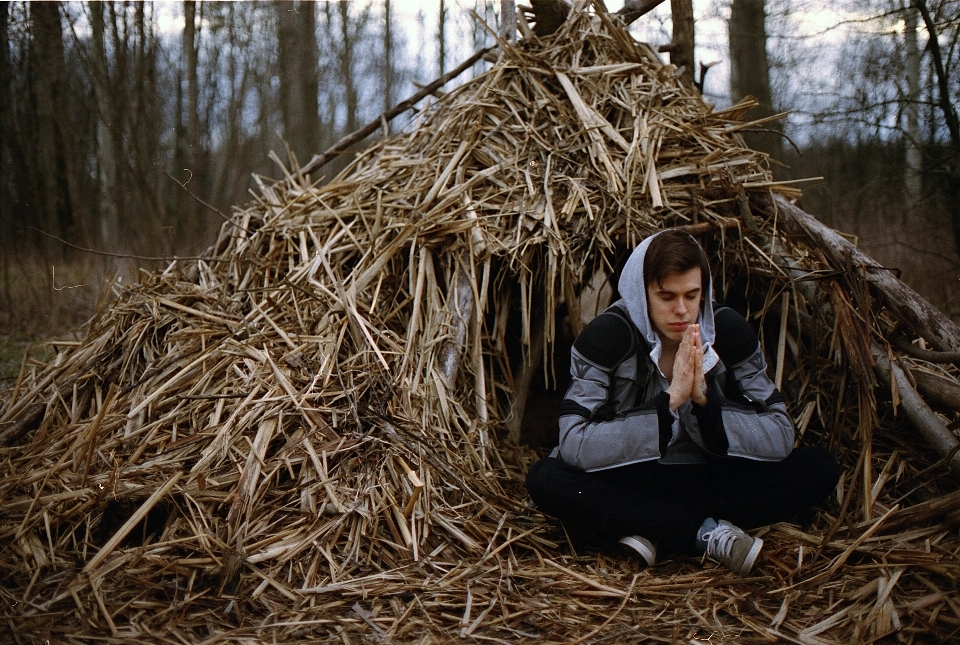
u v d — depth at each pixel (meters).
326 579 2.12
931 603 1.92
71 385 3.05
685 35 4.59
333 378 2.74
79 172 7.29
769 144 7.14
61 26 7.11
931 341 2.63
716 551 2.22
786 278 3.01
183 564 2.09
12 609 1.92
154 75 7.86
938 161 5.37
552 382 3.60
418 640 1.84
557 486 2.34
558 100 3.61
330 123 15.12
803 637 1.84
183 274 3.64
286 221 3.61
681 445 2.37
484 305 3.02
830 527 2.45
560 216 3.12
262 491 2.34
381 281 3.14
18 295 6.41
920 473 2.47
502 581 2.14
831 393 2.89
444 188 3.34
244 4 11.70
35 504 2.30
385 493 2.39
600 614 1.99
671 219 3.15
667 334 2.29
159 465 2.45
